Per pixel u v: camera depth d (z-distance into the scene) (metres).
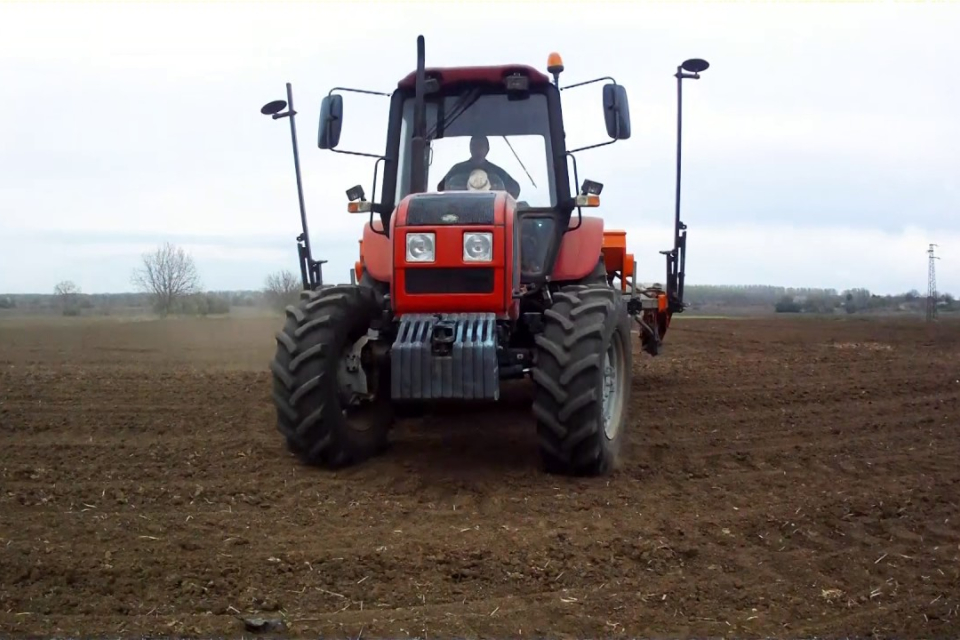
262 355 14.29
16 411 7.99
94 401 8.59
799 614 3.71
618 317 5.96
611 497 5.31
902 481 5.83
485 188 6.59
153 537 4.47
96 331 20.08
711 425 7.60
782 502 5.28
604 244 8.51
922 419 7.87
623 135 6.13
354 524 4.74
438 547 4.34
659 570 4.16
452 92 6.76
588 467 5.67
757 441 7.01
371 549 4.31
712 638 3.47
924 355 13.20
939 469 6.16
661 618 3.64
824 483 5.78
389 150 6.78
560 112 6.62
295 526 4.69
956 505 5.25
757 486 5.68
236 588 3.85
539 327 6.14
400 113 6.82
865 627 3.58
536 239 6.46
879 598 3.88
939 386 9.73
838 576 4.14
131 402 8.54
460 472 5.81
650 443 6.85
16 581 3.88
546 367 5.58
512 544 4.41
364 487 5.45
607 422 6.01
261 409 8.12
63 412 7.96
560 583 3.97
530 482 5.59
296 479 5.62
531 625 3.55
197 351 15.07
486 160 6.66
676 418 7.90
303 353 5.68
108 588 3.82
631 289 8.75
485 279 5.52
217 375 10.77
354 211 6.38
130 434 7.02
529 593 3.86
